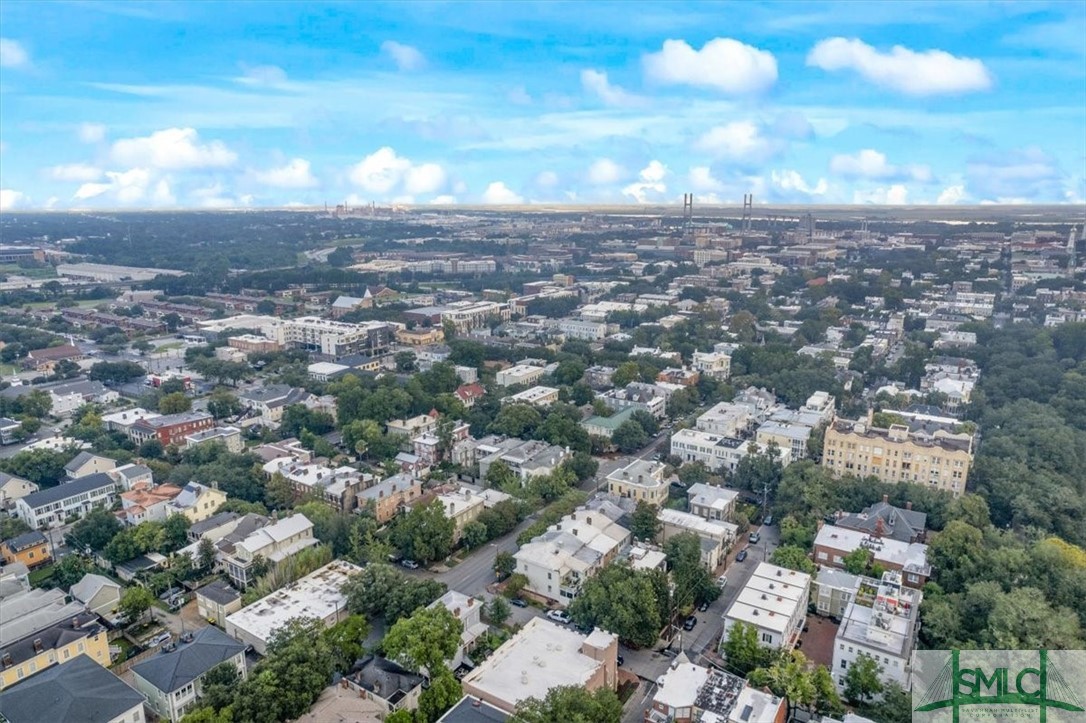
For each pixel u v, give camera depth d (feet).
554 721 483.51
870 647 592.19
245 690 531.50
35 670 586.04
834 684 596.70
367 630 633.20
